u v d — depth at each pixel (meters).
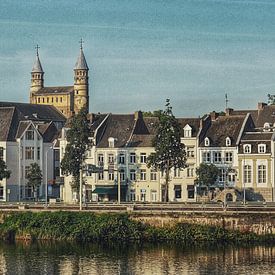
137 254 162.25
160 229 176.75
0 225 187.75
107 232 178.12
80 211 183.88
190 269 146.50
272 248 166.12
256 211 174.38
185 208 177.88
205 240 173.50
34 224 184.25
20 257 161.12
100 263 153.75
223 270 145.00
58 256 161.75
